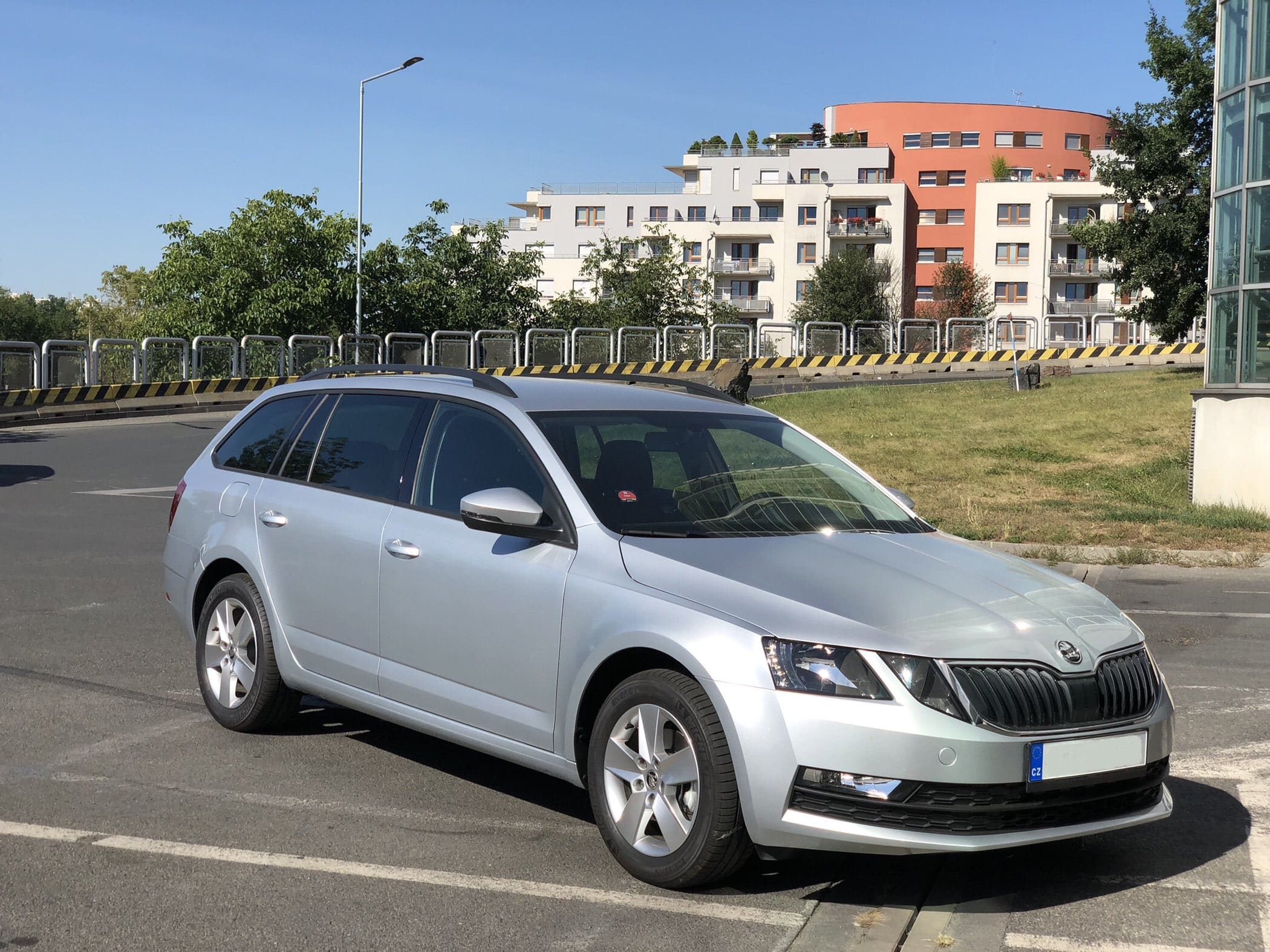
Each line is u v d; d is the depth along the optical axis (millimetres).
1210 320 16328
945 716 3637
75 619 8211
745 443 5164
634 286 66000
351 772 5188
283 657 5461
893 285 94188
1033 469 19609
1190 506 15805
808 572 4105
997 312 95688
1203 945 3600
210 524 5922
